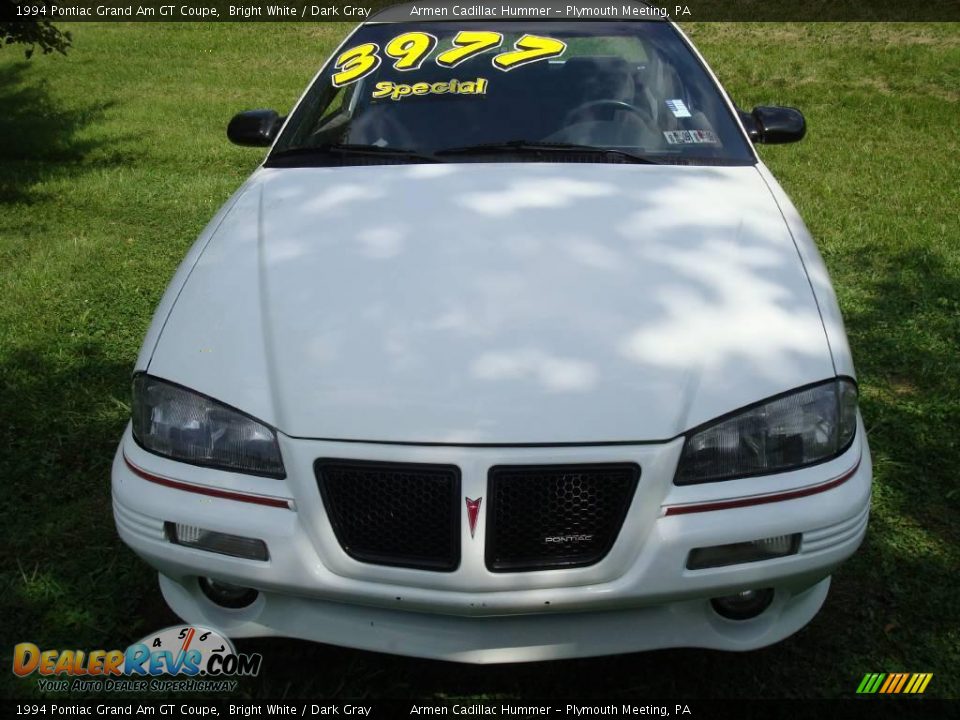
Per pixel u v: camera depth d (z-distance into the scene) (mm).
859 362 3705
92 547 2643
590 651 1907
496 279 2092
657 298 2037
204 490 1873
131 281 4660
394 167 2740
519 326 1952
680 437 1796
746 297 2062
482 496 1760
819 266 2279
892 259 4801
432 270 2137
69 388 3572
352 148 2885
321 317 2023
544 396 1815
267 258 2268
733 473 1814
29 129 8578
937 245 4957
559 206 2418
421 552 1805
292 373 1909
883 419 3234
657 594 1799
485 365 1869
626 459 1771
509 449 1765
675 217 2375
